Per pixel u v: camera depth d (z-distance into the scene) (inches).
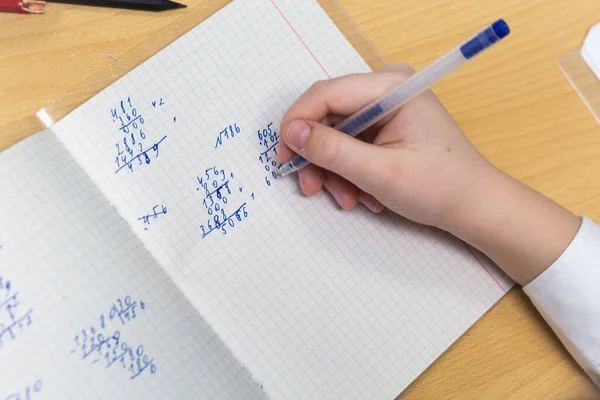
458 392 17.1
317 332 16.7
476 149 17.7
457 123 19.1
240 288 16.5
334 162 15.6
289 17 18.7
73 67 17.2
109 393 14.0
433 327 17.5
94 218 15.5
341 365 16.6
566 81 20.0
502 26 12.0
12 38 17.0
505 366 17.5
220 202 17.0
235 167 17.4
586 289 16.8
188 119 17.3
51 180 15.2
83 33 17.4
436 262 18.0
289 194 17.6
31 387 13.6
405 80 15.5
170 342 15.1
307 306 16.9
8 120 16.4
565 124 19.7
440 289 17.8
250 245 16.9
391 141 16.8
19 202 14.6
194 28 17.8
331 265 17.4
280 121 18.0
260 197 17.4
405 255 17.9
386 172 15.8
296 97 18.3
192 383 14.9
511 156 19.2
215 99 17.6
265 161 17.7
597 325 16.7
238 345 16.1
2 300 13.9
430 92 17.8
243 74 18.0
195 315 15.9
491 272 18.3
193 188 16.9
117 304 14.8
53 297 14.2
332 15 19.0
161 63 17.4
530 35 20.2
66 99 16.5
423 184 16.2
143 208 16.4
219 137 17.4
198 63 17.7
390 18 19.6
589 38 20.2
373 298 17.3
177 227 16.5
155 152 16.8
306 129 15.5
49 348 13.9
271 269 16.9
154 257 16.1
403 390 16.9
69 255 14.6
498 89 19.6
